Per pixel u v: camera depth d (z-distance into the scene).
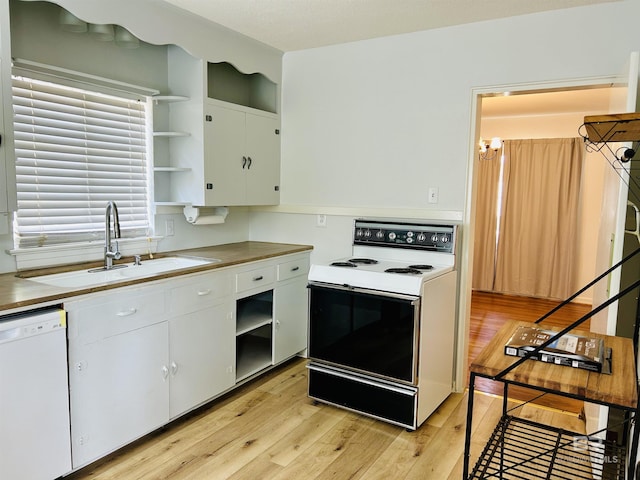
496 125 6.19
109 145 2.75
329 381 2.78
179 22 2.72
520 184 5.97
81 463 2.02
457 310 3.05
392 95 3.19
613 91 2.45
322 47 3.43
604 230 2.38
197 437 2.46
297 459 2.27
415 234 3.06
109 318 2.09
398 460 2.28
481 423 2.66
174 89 3.03
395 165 3.22
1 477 1.73
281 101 3.66
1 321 1.72
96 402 2.06
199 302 2.58
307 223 3.61
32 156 2.37
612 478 1.71
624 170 1.99
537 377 1.34
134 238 2.90
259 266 3.03
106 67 2.67
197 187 2.99
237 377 2.96
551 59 2.69
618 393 1.23
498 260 6.21
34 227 2.40
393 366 2.53
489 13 2.72
